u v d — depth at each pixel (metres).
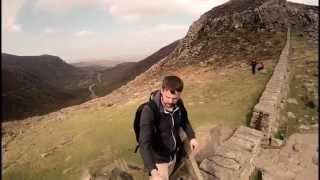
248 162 7.79
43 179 10.34
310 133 11.92
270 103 11.86
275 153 9.28
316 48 36.28
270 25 46.38
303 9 56.94
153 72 45.31
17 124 25.86
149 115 3.86
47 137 16.45
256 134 9.40
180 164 4.66
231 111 13.78
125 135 12.30
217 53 41.38
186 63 42.09
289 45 35.38
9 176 11.23
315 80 21.31
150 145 3.79
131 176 8.11
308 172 8.33
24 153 14.02
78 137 13.65
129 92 34.03
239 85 20.91
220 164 7.01
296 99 17.42
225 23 49.69
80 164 10.55
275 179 7.94
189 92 20.78
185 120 4.42
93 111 23.06
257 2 54.22
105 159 10.29
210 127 11.22
